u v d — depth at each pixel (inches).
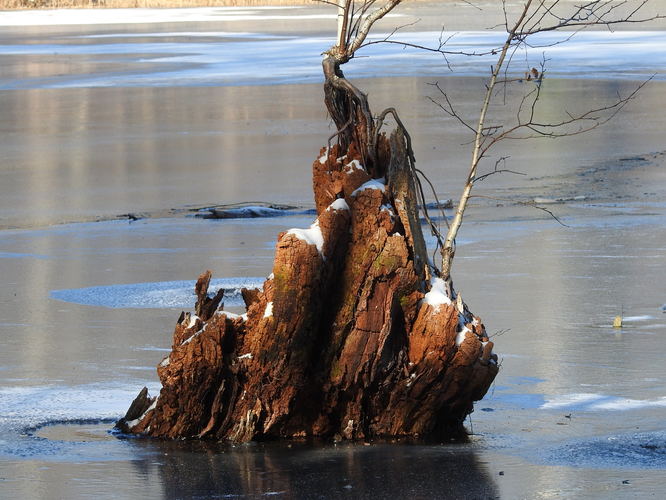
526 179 1163.3
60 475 363.3
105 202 1075.9
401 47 3093.0
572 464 372.5
